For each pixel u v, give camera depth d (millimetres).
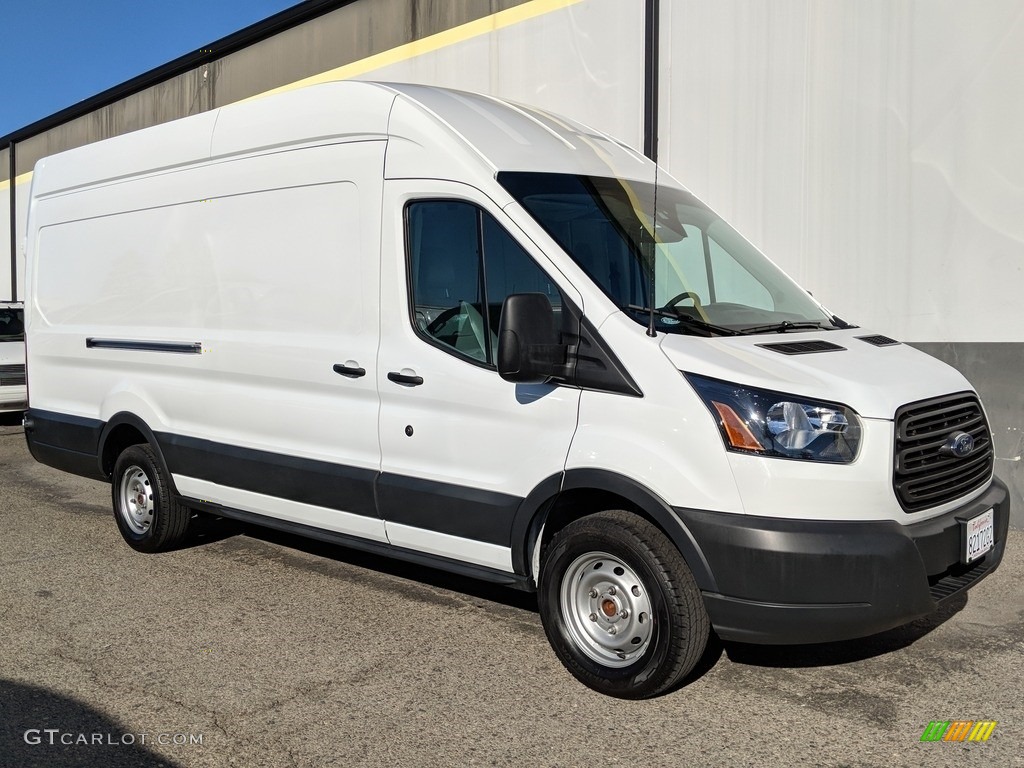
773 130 7527
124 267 6219
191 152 5691
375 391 4590
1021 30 6285
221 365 5430
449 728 3631
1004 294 6500
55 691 4012
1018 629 4586
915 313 6906
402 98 4578
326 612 4969
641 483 3656
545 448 3939
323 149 4898
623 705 3809
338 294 4805
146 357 5984
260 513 5391
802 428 3449
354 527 4816
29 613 5000
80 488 8648
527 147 4480
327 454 4883
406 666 4234
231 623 4816
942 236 6734
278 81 12414
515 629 4691
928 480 3705
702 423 3533
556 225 4109
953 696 3859
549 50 9039
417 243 4457
